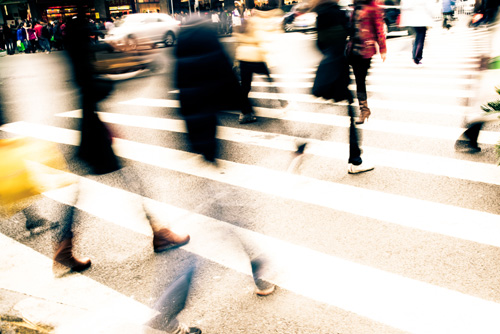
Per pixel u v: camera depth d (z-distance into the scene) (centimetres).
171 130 704
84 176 514
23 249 366
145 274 319
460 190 428
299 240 353
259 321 265
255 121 702
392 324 257
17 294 236
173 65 279
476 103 499
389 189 441
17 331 211
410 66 1184
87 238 377
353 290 290
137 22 934
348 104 460
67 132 713
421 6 1091
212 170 298
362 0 516
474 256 319
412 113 716
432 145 561
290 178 476
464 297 276
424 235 352
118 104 902
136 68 938
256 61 414
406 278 299
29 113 856
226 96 282
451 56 1310
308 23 449
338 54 438
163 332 245
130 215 419
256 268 287
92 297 293
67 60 302
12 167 285
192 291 295
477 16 481
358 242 347
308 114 719
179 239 349
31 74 1335
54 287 308
